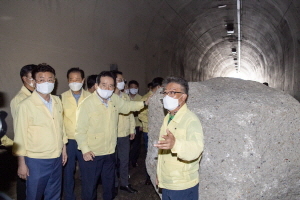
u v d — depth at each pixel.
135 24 8.96
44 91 2.77
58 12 5.36
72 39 5.90
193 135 2.04
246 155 2.69
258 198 2.72
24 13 4.59
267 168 2.69
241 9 12.06
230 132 2.75
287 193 2.79
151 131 3.36
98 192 4.52
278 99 2.89
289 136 2.74
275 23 11.55
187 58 16.66
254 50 20.38
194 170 2.22
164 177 2.25
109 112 3.30
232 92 3.10
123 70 8.55
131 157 5.77
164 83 2.27
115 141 3.43
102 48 7.22
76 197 4.33
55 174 2.92
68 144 3.79
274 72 15.86
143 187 4.72
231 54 25.47
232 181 2.72
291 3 8.62
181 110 2.23
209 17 13.41
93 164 3.26
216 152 2.77
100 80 3.19
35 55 4.88
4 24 4.25
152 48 10.95
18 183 3.27
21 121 2.69
